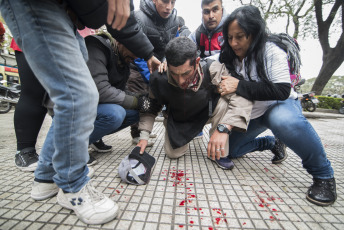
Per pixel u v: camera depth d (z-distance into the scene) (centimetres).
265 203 120
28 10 72
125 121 190
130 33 127
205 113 168
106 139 255
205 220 103
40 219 99
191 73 133
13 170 152
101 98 153
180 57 120
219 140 136
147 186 136
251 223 102
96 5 83
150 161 155
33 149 157
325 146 260
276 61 134
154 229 96
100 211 96
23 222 96
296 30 1102
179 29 292
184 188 135
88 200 98
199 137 265
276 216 108
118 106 161
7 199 114
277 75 133
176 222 101
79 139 86
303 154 128
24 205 109
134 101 164
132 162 146
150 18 209
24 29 74
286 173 164
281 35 144
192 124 172
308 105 895
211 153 140
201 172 162
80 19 91
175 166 172
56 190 119
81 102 82
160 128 332
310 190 126
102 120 154
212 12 216
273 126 140
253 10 127
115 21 94
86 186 99
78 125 84
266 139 182
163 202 117
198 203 118
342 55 1023
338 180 154
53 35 76
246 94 140
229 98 153
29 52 76
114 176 149
